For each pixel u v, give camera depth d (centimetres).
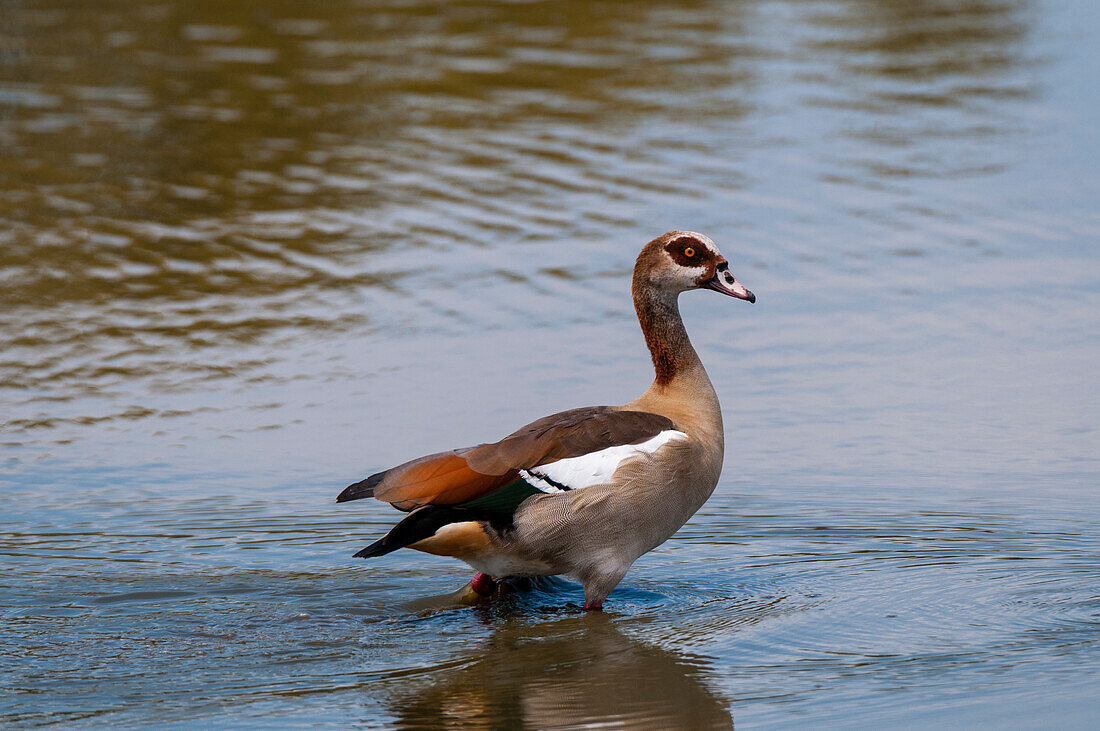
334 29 3106
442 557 1176
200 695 899
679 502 1059
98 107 2553
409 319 1720
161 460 1351
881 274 1869
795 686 902
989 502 1238
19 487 1288
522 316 1723
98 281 1845
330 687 914
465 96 2619
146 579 1106
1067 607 1027
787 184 2184
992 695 874
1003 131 2448
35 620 1027
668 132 2431
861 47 3009
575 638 1001
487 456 1033
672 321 1126
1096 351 1616
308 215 2077
